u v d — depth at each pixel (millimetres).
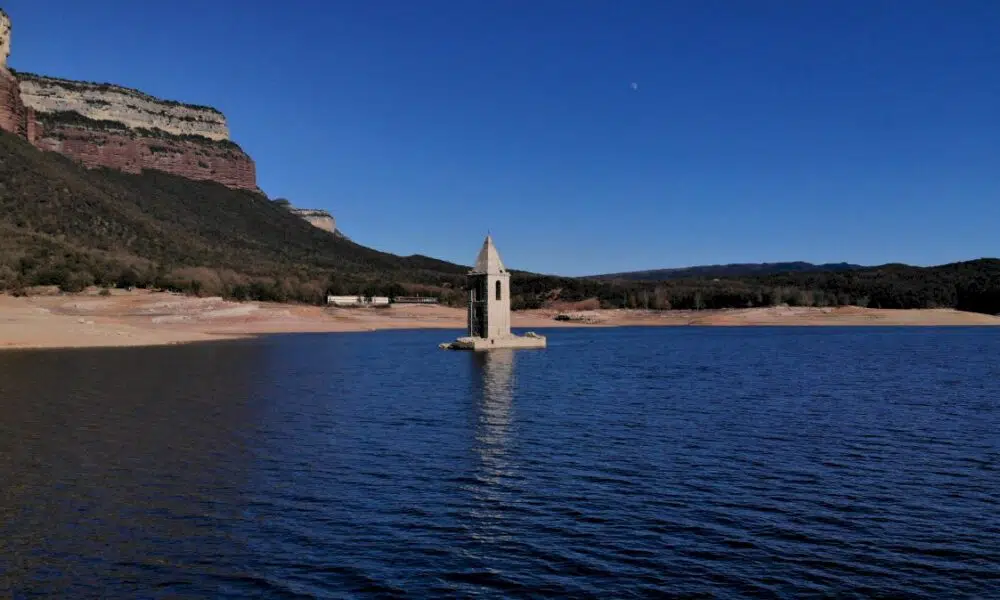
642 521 21906
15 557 18703
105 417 38375
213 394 48031
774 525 21641
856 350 98500
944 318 195500
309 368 69062
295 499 23781
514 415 41062
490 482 26078
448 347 101750
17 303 117062
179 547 19516
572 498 24203
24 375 58031
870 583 17672
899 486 25812
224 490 24703
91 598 16500
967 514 22719
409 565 18531
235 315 150375
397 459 29516
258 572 18000
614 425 37781
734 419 39750
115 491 24391
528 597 16812
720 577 17953
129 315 136250
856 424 38125
